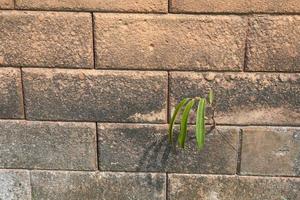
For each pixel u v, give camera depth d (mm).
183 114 1164
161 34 1172
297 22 1153
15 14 1173
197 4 1151
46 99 1228
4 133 1256
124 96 1218
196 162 1259
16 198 1291
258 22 1157
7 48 1194
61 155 1267
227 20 1158
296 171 1248
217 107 1215
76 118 1238
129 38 1178
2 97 1229
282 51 1173
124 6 1158
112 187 1281
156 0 1151
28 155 1271
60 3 1161
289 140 1229
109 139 1250
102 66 1198
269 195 1271
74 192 1284
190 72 1197
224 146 1243
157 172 1270
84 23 1173
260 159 1246
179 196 1281
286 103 1206
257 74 1191
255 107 1212
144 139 1247
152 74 1200
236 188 1271
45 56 1197
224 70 1190
